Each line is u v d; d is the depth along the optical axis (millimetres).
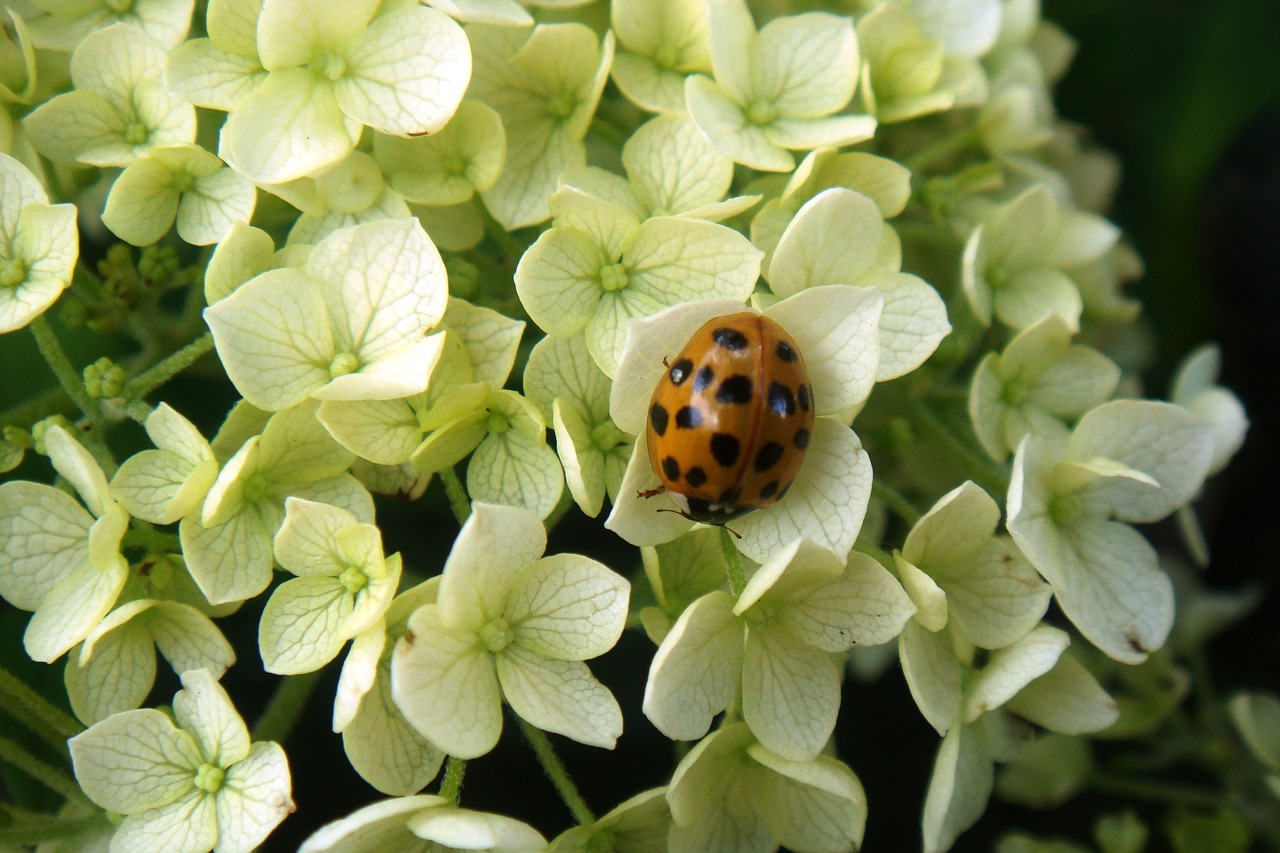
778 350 119
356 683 118
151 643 124
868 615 123
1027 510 125
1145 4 157
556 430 121
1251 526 154
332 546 121
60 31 132
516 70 131
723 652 122
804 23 133
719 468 119
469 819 118
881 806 141
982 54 144
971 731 126
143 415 126
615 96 137
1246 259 154
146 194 127
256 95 126
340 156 126
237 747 122
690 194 129
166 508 122
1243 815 144
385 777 121
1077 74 158
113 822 125
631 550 134
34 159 128
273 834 133
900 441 134
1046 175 142
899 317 127
